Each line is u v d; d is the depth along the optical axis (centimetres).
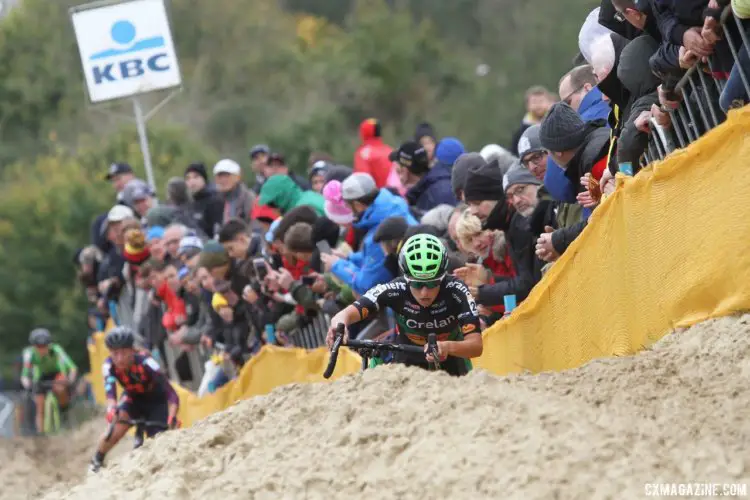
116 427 3550
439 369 1939
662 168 1780
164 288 4381
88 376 7812
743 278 1627
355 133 12900
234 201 4281
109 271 5316
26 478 4362
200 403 4162
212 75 13600
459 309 1947
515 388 1620
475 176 2475
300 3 16525
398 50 13412
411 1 14800
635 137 1966
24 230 10000
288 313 3378
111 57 5203
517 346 2438
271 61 13725
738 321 1641
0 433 6119
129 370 3519
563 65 12950
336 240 3016
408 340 2012
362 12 14338
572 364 2175
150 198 5169
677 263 1761
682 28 1736
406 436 1532
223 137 13038
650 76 1964
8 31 13450
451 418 1538
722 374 1567
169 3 14212
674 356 1675
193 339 4166
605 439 1413
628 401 1555
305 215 3167
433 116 12938
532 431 1454
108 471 1725
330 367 1875
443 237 2802
